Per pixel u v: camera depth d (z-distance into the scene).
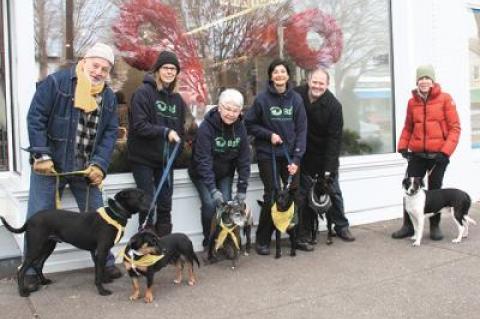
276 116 5.03
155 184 4.76
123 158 5.01
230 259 4.91
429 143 5.50
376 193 6.32
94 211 4.16
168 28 5.46
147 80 4.64
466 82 7.05
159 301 3.94
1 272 4.48
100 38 5.13
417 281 4.27
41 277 4.29
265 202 5.03
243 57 5.86
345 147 6.32
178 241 4.15
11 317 3.69
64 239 4.05
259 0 5.94
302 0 6.18
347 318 3.60
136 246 3.83
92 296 4.06
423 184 5.41
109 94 4.26
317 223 5.39
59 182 4.23
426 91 5.46
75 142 4.14
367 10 6.48
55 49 4.92
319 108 5.19
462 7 6.93
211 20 5.69
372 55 6.52
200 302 3.92
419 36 6.59
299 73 6.12
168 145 4.64
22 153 4.59
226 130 4.82
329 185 5.16
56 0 4.91
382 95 6.57
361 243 5.42
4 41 4.93
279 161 5.16
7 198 4.97
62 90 4.05
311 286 4.21
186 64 5.52
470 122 7.16
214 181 4.84
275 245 5.41
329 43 6.28
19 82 4.59
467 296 3.95
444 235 5.68
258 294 4.06
